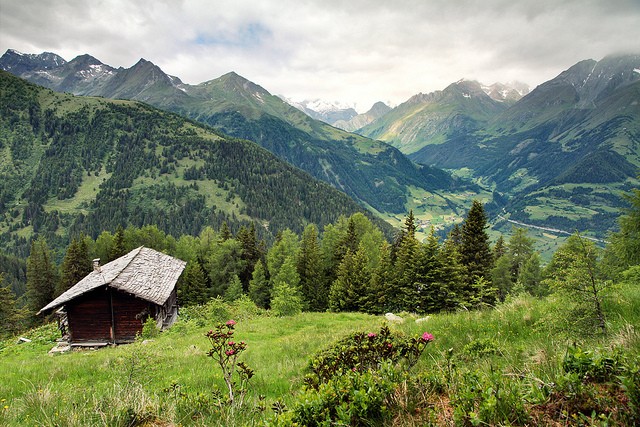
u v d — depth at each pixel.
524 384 3.71
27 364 16.20
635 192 27.38
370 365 5.30
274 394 8.12
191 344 17.81
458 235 57.75
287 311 32.12
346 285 55.47
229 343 5.62
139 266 35.91
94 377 11.59
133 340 30.52
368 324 19.17
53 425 5.33
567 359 3.68
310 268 67.44
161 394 7.27
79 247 75.31
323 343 14.10
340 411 3.78
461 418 3.17
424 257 44.56
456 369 4.61
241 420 5.38
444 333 9.97
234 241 77.25
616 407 2.90
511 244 67.25
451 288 42.69
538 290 45.94
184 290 66.50
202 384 9.34
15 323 62.38
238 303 34.94
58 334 33.12
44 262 82.19
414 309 45.16
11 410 6.62
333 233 77.06
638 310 7.48
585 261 7.73
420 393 3.95
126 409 5.28
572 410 3.04
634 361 3.34
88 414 5.49
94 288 29.22
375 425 3.66
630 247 26.88
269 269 70.25
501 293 54.28
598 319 7.37
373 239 76.19
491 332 9.11
